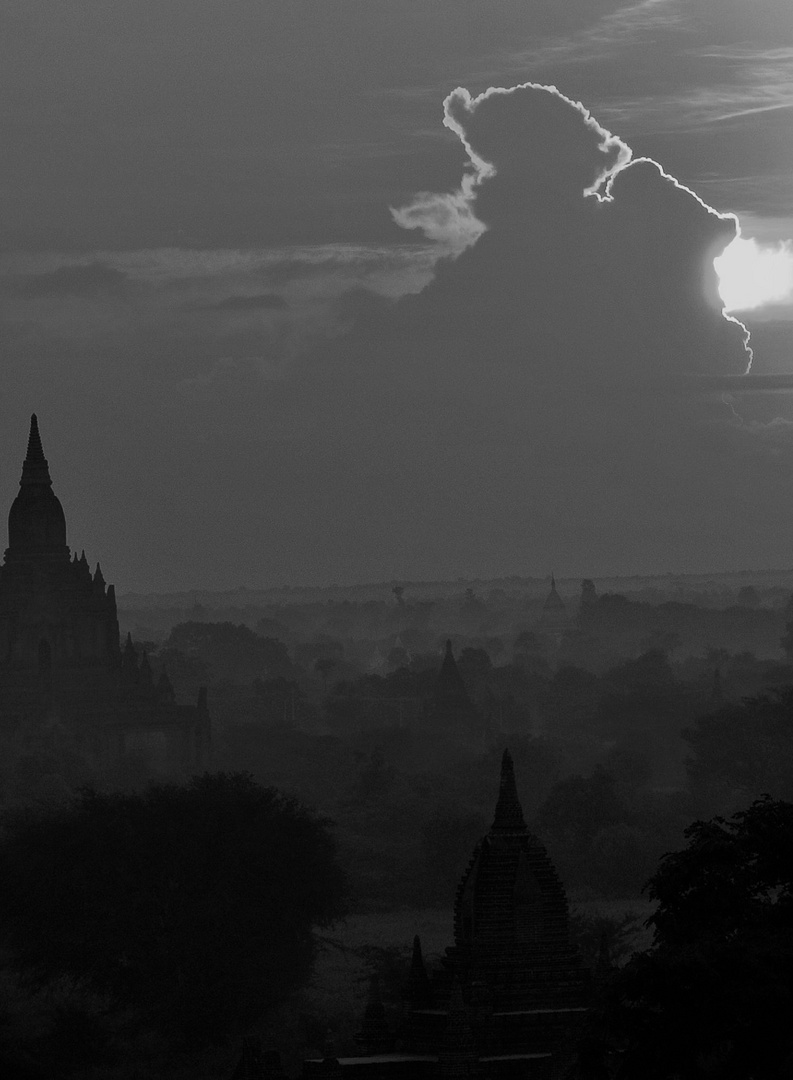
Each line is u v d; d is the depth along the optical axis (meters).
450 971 166.25
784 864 123.06
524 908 165.38
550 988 163.62
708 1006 112.94
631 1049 116.75
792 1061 108.38
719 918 121.44
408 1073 157.25
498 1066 156.00
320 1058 171.62
